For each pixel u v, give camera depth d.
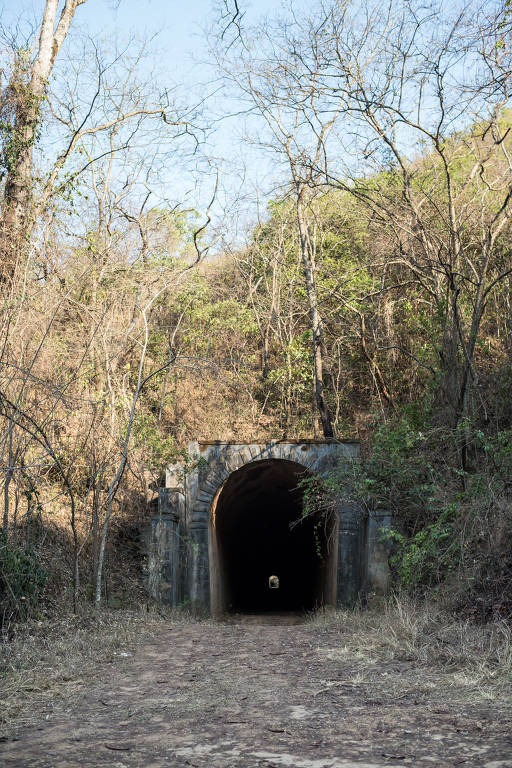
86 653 9.42
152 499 16.19
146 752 5.25
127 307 18.11
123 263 18.50
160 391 21.86
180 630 12.51
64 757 5.14
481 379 15.09
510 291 15.89
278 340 24.61
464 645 8.65
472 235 16.58
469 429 13.45
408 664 8.41
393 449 14.50
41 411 12.70
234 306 23.81
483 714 6.05
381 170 16.31
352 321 20.84
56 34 19.08
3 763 5.00
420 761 4.91
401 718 6.04
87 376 15.17
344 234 23.06
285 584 27.27
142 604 14.23
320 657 9.37
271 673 8.38
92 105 18.83
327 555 18.36
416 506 14.40
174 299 22.11
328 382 22.98
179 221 22.14
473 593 10.71
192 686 7.64
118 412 15.38
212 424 21.66
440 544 12.73
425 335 18.31
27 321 12.39
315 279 21.00
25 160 16.11
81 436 13.74
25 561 10.84
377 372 18.77
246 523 22.89
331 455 15.65
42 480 15.00
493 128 14.88
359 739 5.49
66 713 6.48
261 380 24.33
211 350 23.56
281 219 24.47
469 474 12.90
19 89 16.28
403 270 19.75
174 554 15.09
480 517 11.66
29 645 9.34
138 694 7.27
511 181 15.88
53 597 12.53
